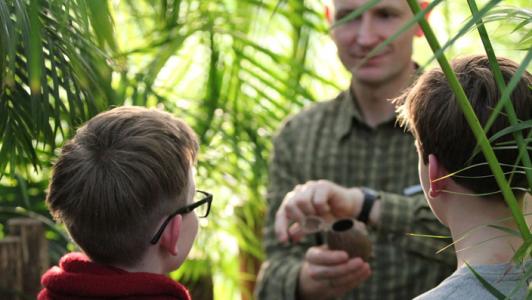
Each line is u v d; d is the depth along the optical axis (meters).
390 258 3.04
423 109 1.87
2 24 1.92
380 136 3.15
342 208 2.86
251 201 3.81
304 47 3.99
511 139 1.79
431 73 1.91
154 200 1.91
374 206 2.88
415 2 1.54
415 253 2.93
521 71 1.40
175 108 3.61
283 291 3.06
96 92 2.26
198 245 3.78
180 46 3.60
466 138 1.80
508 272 1.76
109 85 2.31
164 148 1.94
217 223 3.85
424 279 3.01
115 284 1.87
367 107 3.19
